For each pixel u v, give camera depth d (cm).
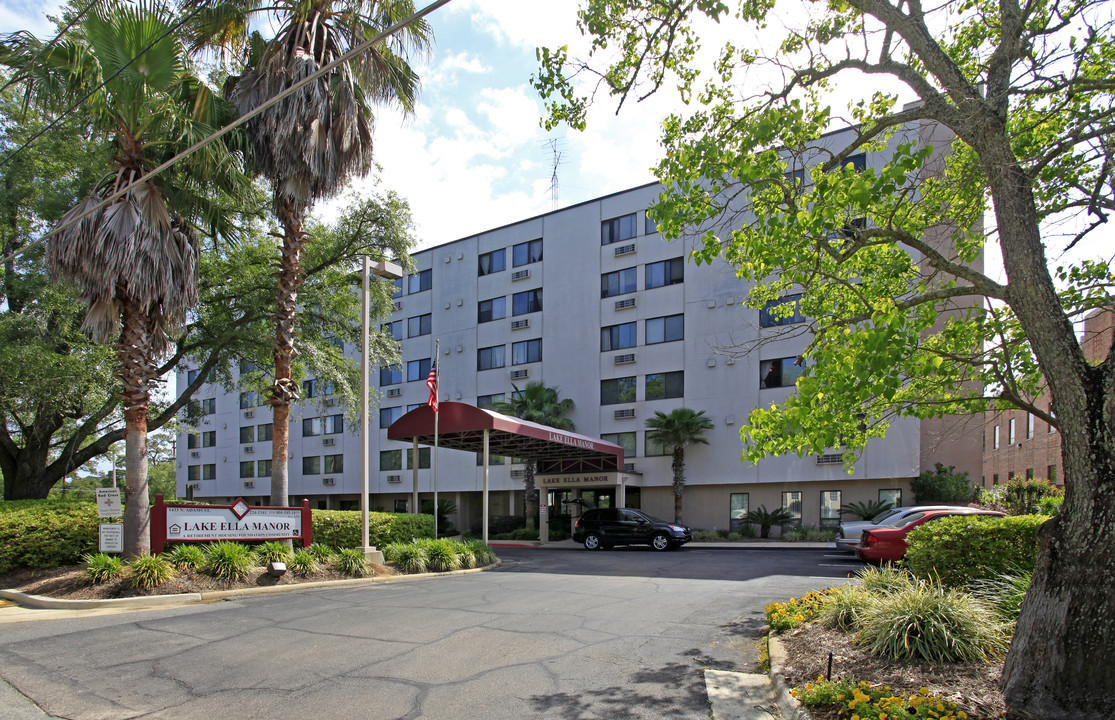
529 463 3306
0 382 1498
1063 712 460
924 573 867
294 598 1152
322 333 2219
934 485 2452
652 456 3078
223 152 1338
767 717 539
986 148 588
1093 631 459
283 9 1530
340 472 4244
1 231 1645
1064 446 504
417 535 1831
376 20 1620
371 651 754
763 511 2769
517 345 3603
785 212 687
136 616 978
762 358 2850
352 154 1580
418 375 3975
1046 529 506
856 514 2586
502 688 614
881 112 802
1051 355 516
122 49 1138
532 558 2064
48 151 1614
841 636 705
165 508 1292
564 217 3516
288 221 1575
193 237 1405
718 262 3008
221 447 5006
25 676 666
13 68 1280
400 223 2164
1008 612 692
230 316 2017
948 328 761
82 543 1295
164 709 568
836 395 593
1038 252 543
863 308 790
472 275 3828
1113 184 663
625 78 802
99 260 1195
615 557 2022
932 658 593
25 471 1880
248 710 564
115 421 2038
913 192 904
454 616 959
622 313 3259
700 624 893
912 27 648
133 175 1258
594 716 541
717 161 708
